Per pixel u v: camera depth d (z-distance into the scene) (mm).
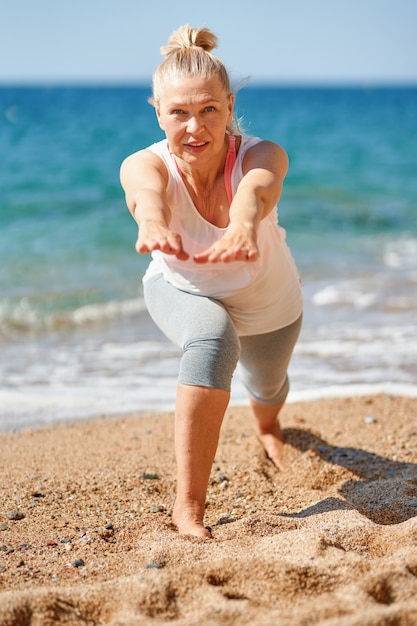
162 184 2889
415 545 2652
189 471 3000
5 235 12164
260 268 3176
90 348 6824
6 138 28703
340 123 42250
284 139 31750
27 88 175375
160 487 3641
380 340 6656
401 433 4371
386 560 2490
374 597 2285
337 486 3613
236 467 3877
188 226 3031
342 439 4273
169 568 2557
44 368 6207
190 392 2943
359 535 2752
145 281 3283
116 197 15953
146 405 5258
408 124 41625
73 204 15141
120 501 3457
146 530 3059
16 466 3975
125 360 6414
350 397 5098
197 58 2871
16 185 17500
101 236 12117
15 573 2645
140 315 8031
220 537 2879
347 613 2168
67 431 4688
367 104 77562
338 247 11703
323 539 2658
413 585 2309
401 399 5051
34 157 22781
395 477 3643
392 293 8523
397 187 18500
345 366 5949
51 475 3811
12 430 4758
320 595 2312
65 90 150125
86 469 3902
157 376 5949
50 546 2912
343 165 22953
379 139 31906
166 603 2281
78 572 2650
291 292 3418
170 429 4684
